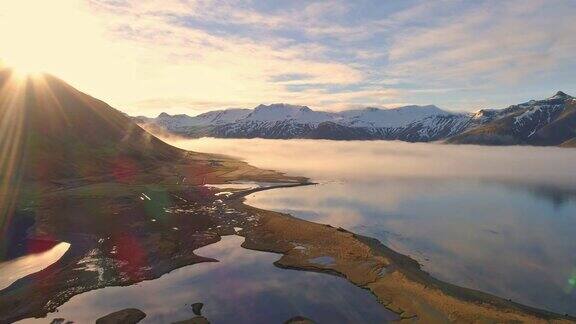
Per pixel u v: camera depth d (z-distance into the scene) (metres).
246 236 84.62
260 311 52.47
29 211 98.44
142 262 69.44
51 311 52.03
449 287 57.12
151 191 128.00
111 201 111.44
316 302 54.88
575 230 89.56
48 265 67.44
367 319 50.38
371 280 61.06
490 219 100.62
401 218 101.56
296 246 77.00
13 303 54.25
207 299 55.72
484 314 48.62
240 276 63.62
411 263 67.88
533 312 49.69
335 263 68.00
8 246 76.50
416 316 50.22
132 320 49.62
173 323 49.12
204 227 91.25
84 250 74.81
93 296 56.31
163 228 89.94
